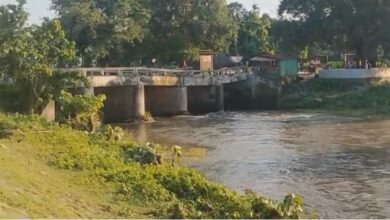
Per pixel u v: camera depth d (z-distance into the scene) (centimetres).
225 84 6012
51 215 1352
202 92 5747
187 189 1823
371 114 4872
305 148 3209
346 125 4194
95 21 5841
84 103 3441
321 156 2959
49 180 1748
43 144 2367
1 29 4191
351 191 2208
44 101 3512
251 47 9038
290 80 6041
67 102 3444
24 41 3641
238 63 7856
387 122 4316
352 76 5991
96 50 5878
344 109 5262
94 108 3475
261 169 2642
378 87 5653
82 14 5800
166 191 1792
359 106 5303
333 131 3884
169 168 2114
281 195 2144
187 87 5628
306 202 2041
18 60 3447
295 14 6581
